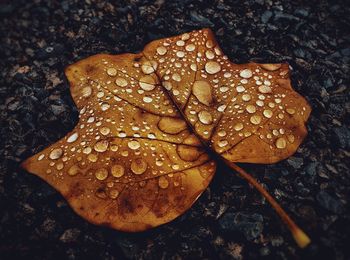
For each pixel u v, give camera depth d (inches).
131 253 5.2
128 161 5.0
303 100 5.5
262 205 5.4
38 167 5.1
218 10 7.3
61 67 6.8
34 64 6.9
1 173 5.8
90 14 7.4
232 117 5.4
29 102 6.4
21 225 5.4
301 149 5.8
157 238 5.3
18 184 5.7
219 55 5.9
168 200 4.9
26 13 7.5
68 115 6.2
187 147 5.1
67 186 5.0
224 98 5.5
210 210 5.4
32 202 5.6
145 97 5.5
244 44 6.9
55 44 7.1
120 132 5.2
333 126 6.0
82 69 5.7
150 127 5.2
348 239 5.1
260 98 5.5
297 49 6.8
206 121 5.3
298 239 4.6
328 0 7.4
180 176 5.0
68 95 6.5
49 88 6.6
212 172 5.0
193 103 5.4
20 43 7.2
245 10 7.3
